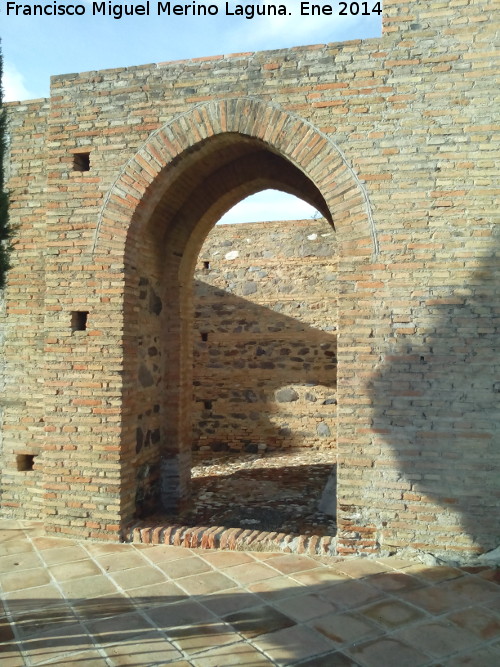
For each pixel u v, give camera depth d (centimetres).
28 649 353
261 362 1084
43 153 601
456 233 479
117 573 469
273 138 519
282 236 1084
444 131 482
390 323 490
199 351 1106
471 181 477
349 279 499
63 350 558
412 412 485
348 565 479
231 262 1103
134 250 568
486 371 472
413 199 487
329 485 725
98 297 553
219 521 634
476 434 474
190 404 732
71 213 561
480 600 416
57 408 558
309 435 1062
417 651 349
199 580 454
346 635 368
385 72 494
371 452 492
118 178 551
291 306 1076
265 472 890
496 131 473
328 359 1058
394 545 491
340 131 502
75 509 551
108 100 556
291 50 516
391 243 490
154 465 664
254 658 341
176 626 381
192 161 572
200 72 536
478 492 473
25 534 562
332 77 505
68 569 477
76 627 380
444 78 483
